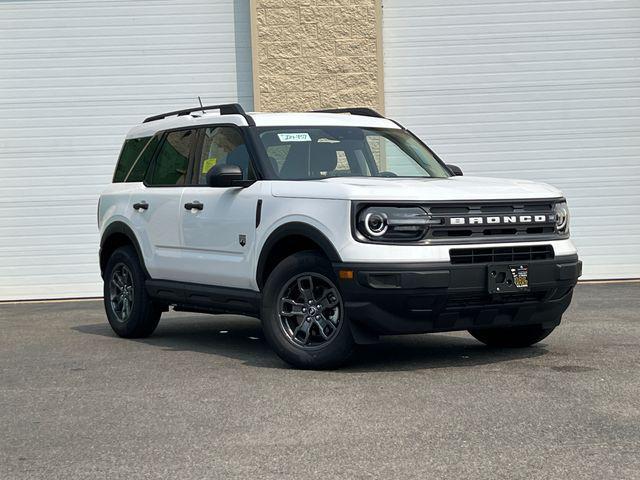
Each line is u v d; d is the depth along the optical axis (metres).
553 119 14.96
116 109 15.01
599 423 5.56
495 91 14.95
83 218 15.02
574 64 14.95
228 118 8.64
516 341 8.26
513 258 7.38
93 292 15.07
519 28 14.91
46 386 7.11
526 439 5.26
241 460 5.01
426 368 7.34
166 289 9.01
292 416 5.89
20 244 15.01
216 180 7.94
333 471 4.78
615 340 8.52
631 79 14.94
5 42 14.98
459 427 5.53
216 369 7.54
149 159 9.61
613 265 14.98
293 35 14.74
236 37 14.91
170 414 6.06
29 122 14.98
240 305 8.14
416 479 4.62
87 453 5.25
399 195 7.11
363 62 14.77
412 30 14.90
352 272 7.01
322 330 7.32
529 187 7.76
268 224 7.74
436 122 14.95
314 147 8.29
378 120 9.07
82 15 14.96
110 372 7.60
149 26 14.95
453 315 7.18
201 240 8.53
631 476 4.61
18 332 10.45
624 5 14.93
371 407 6.05
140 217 9.40
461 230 7.20
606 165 14.96
